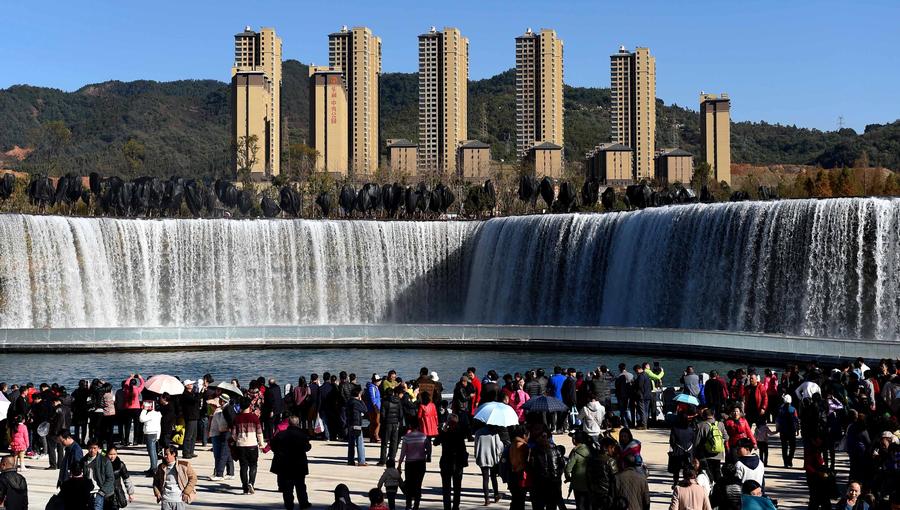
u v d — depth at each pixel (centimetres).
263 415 3734
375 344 8019
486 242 10931
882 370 3875
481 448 2722
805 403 2903
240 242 10712
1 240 9662
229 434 3170
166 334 7812
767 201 8662
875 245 8000
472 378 3797
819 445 2470
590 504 2273
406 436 2630
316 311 10881
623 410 4100
